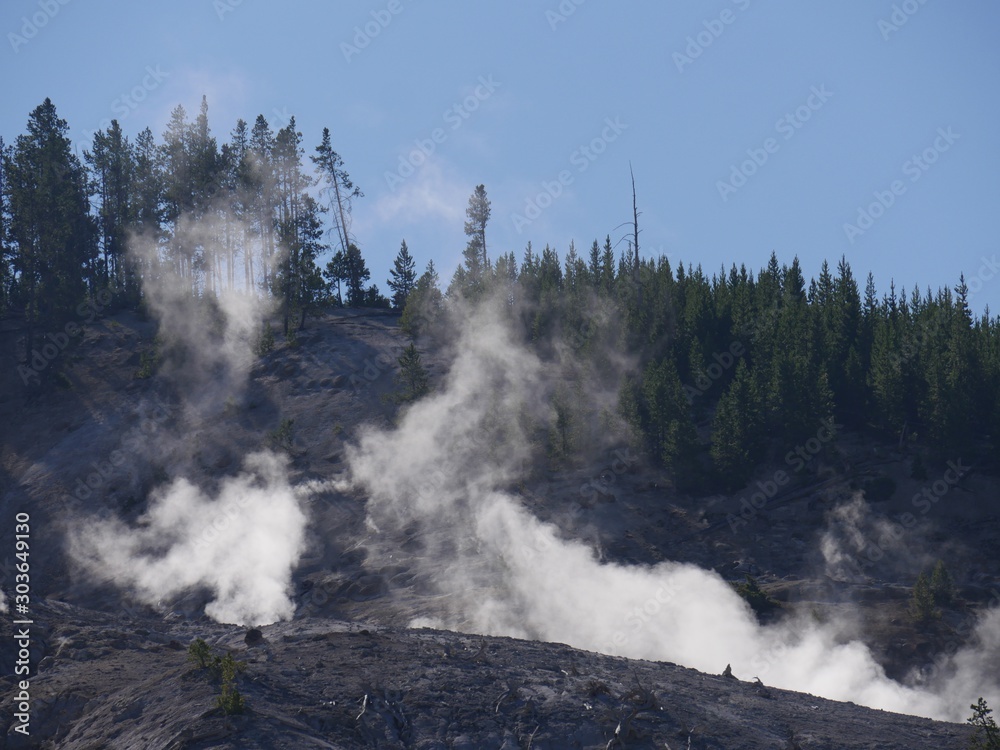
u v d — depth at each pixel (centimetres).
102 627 3441
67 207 9694
